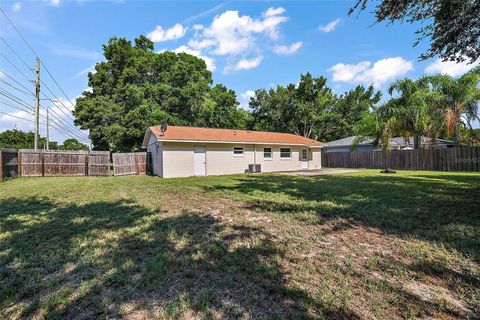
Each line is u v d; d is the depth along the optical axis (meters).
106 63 24.34
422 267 3.04
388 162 20.55
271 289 2.56
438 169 17.48
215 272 2.93
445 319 2.12
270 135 20.78
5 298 2.46
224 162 17.05
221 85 33.84
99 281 2.74
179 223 4.91
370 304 2.31
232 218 5.27
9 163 14.04
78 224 4.89
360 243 3.82
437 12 5.28
